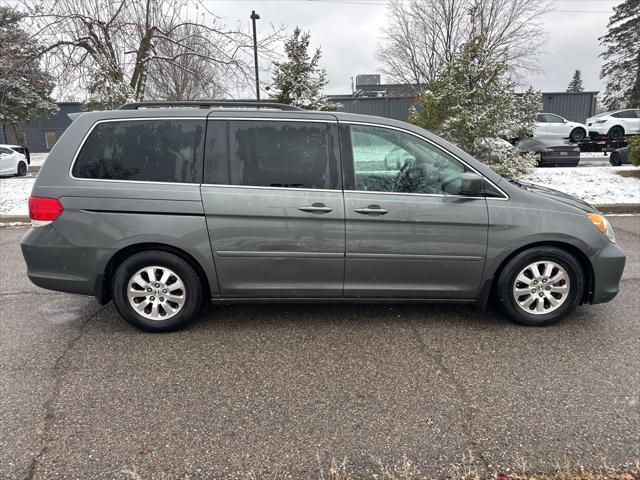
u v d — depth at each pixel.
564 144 15.48
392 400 2.84
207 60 12.52
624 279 5.09
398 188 3.70
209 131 3.68
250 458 2.35
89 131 3.70
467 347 3.54
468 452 2.37
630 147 12.51
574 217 3.75
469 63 9.38
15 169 17.88
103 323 4.07
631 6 40.22
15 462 2.32
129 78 11.93
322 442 2.46
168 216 3.61
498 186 3.73
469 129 9.15
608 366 3.22
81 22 11.27
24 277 5.49
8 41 11.02
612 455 2.33
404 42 26.47
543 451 2.37
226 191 3.61
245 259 3.68
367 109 30.59
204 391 2.96
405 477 2.20
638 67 40.34
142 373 3.19
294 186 3.65
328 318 4.11
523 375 3.12
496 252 3.72
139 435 2.53
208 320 4.10
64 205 3.62
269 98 12.15
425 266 3.74
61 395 2.92
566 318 4.07
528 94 10.40
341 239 3.67
